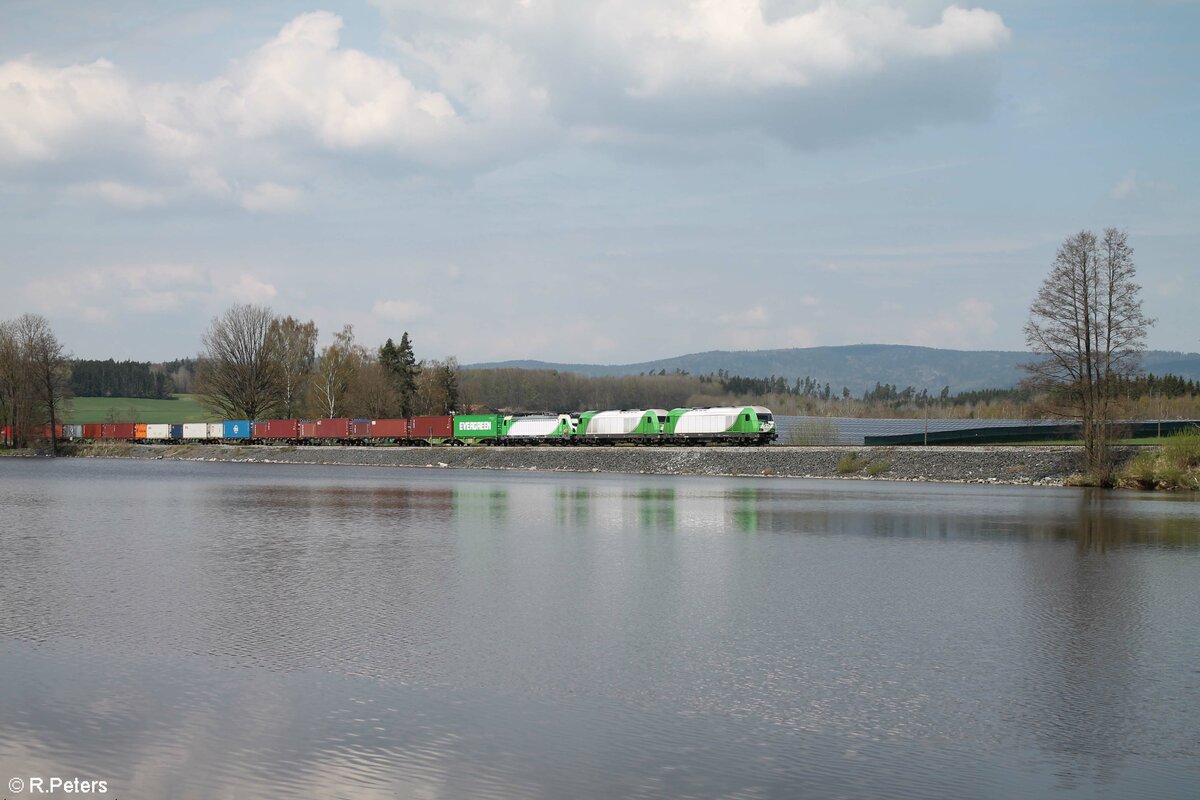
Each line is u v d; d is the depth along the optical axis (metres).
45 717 23.05
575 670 27.02
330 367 171.88
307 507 71.94
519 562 45.16
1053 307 85.62
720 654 28.70
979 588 38.72
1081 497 77.38
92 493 86.12
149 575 41.50
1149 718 23.36
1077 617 33.66
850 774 20.02
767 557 46.62
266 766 20.19
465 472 123.06
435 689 25.27
